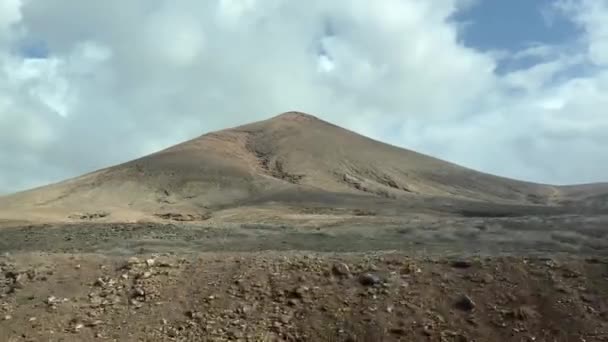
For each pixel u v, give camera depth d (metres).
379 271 12.73
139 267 13.28
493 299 11.62
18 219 38.50
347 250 17.92
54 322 11.31
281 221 33.31
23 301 12.10
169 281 12.66
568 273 12.31
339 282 12.39
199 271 13.06
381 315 11.24
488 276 12.33
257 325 11.11
